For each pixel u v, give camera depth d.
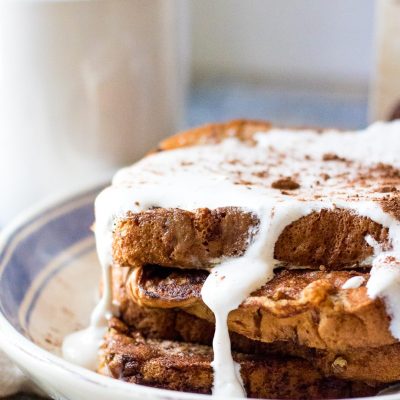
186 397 0.35
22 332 0.42
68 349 0.42
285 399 0.39
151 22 0.53
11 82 0.52
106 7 0.51
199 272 0.40
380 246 0.38
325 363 0.38
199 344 0.40
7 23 0.51
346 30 0.77
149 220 0.39
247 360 0.39
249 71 0.81
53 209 0.48
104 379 0.36
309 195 0.40
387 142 0.47
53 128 0.53
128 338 0.40
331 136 0.48
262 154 0.46
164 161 0.45
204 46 0.80
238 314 0.38
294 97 0.77
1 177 0.54
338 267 0.39
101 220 0.40
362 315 0.36
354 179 0.43
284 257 0.39
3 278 0.44
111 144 0.54
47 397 0.41
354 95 0.78
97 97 0.53
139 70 0.53
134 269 0.40
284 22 0.78
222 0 0.78
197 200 0.39
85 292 0.47
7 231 0.46
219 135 0.49
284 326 0.37
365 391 0.39
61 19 0.51
